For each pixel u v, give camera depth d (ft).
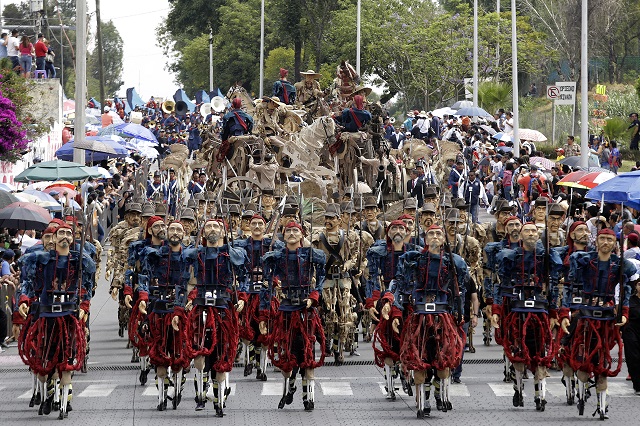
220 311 160.97
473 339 235.81
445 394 161.58
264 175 317.22
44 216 261.65
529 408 165.27
